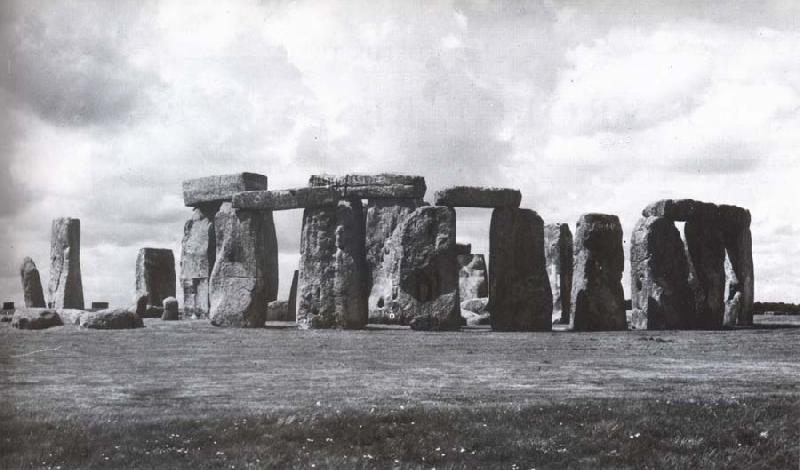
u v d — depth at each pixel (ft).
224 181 151.74
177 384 67.00
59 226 166.50
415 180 141.59
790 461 45.68
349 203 128.26
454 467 44.09
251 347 93.56
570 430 49.52
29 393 62.59
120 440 47.73
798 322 138.10
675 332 112.57
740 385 65.67
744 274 132.57
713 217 129.18
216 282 129.39
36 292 166.20
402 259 120.47
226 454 45.55
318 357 84.23
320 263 123.13
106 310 120.88
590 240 120.67
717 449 47.14
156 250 164.86
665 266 124.36
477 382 67.62
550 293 119.96
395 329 120.16
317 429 49.47
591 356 84.74
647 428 49.67
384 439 48.32
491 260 119.85
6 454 45.68
